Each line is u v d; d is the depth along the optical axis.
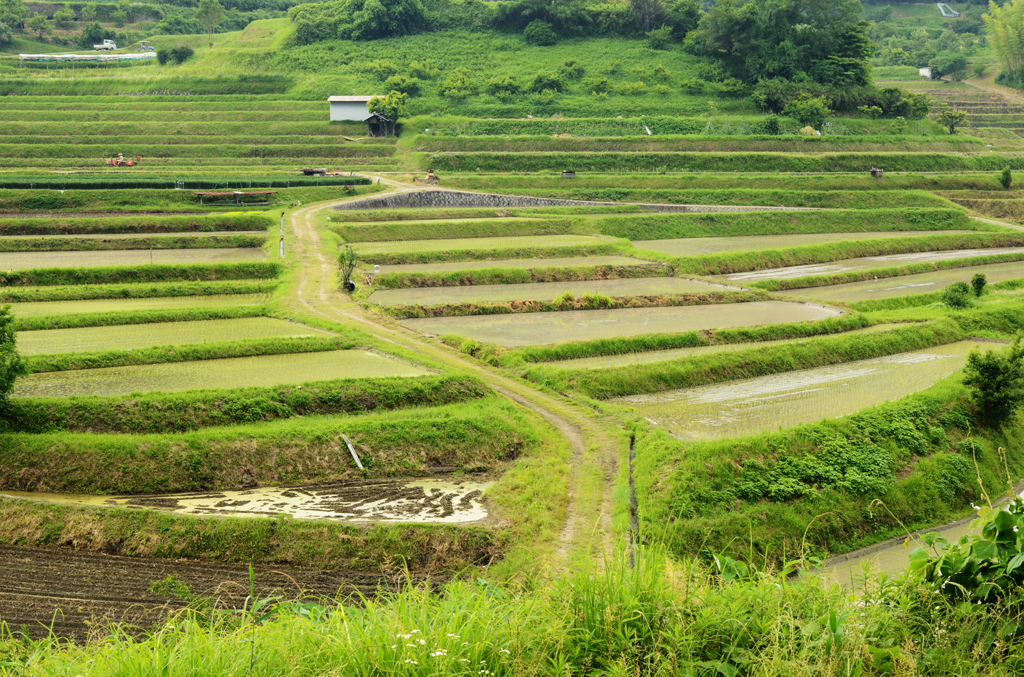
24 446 26.05
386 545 22.11
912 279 62.88
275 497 25.50
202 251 59.81
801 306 51.03
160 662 7.01
